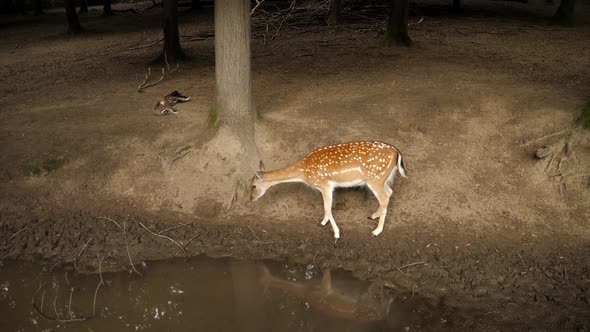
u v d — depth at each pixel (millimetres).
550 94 9109
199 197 7328
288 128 8328
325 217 6719
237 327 5102
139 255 6414
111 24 24984
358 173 6254
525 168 7605
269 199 7270
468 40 15156
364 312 5363
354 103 9258
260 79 11484
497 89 9477
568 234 6562
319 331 5035
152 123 8836
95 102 10250
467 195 7266
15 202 7285
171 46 13930
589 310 5230
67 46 18766
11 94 11188
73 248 6570
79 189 7555
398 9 13938
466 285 5723
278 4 25359
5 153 8047
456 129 8391
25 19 29625
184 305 5520
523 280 5746
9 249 6551
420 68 11570
